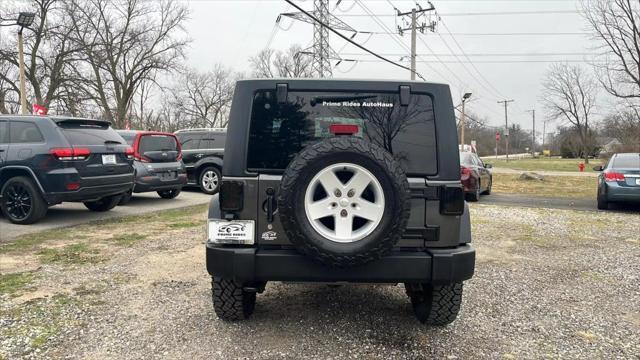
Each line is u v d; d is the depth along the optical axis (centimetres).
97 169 811
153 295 463
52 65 3450
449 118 343
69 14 3512
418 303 409
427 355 340
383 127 343
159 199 1210
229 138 343
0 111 3381
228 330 379
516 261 624
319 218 313
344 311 427
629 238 790
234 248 338
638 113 3553
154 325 388
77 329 378
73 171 771
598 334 385
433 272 330
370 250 307
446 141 340
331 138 314
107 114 3797
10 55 3259
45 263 570
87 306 430
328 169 307
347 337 369
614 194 1105
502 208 1163
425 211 337
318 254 307
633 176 1093
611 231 855
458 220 341
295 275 331
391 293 483
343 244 308
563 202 1366
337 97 345
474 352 347
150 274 533
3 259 586
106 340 359
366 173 307
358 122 345
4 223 820
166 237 729
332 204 312
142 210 1010
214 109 5819
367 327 390
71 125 806
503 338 374
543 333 385
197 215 948
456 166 340
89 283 498
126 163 883
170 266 567
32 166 775
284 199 308
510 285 514
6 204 808
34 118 793
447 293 367
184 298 455
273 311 425
